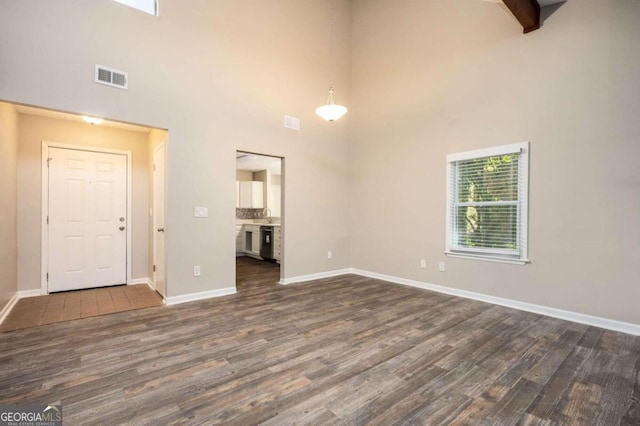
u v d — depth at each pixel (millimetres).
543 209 3447
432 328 3016
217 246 4129
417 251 4688
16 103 2846
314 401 1844
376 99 5289
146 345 2600
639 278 2887
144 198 4863
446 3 4320
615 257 3014
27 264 3990
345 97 5664
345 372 2182
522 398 1889
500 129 3783
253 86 4465
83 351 2480
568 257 3285
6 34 2811
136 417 1690
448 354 2465
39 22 2955
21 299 3863
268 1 4617
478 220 4027
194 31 3924
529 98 3545
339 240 5602
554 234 3375
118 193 4648
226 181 4199
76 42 3137
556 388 1995
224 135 4176
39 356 2389
